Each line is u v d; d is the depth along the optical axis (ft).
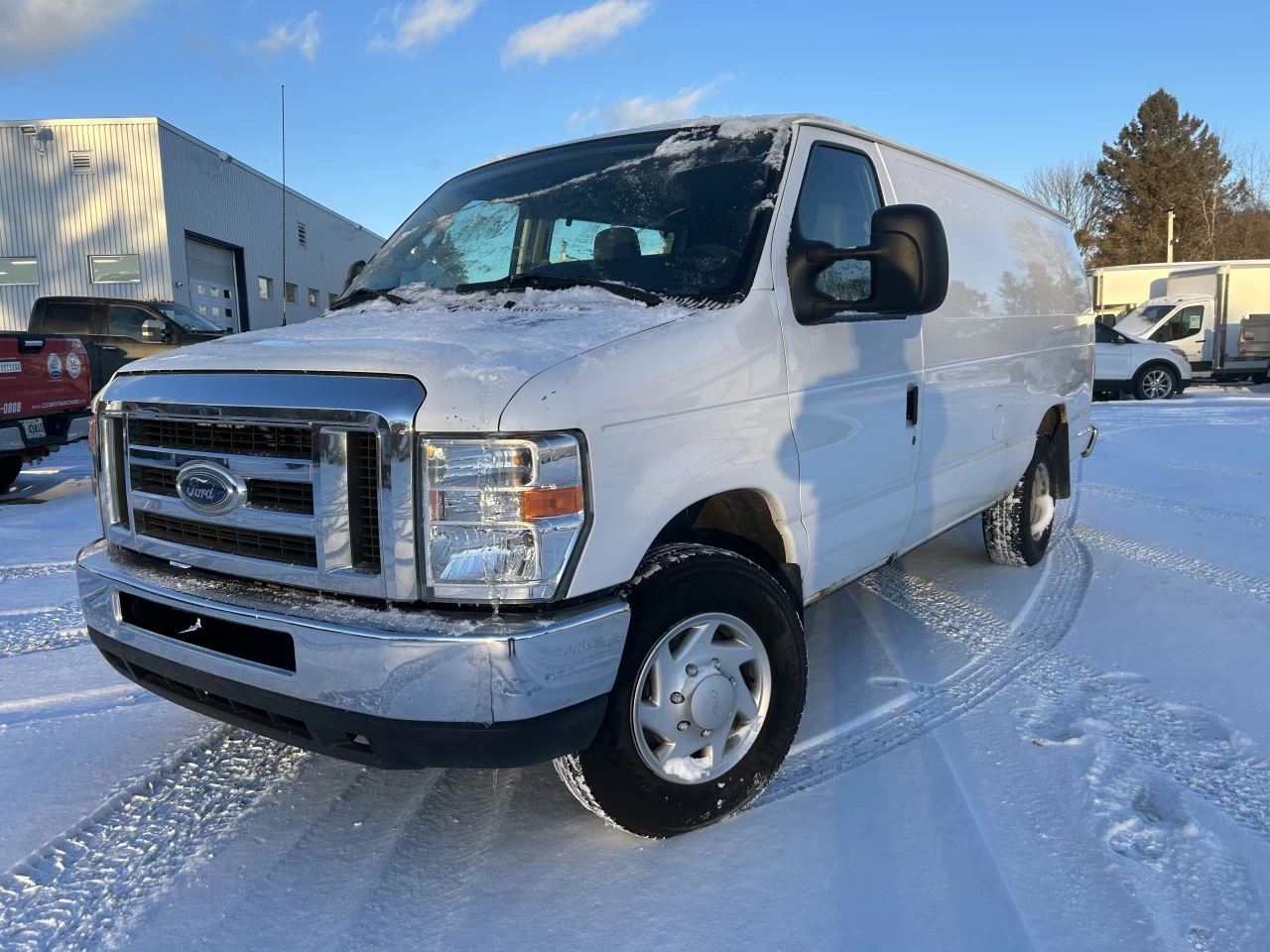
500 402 6.84
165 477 8.32
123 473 8.82
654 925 7.25
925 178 12.89
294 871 8.07
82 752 10.32
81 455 39.63
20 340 26.91
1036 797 8.98
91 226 75.46
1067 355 17.93
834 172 10.83
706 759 8.49
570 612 7.07
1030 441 16.21
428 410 6.86
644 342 7.90
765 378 8.96
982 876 7.73
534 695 6.80
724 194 9.88
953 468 13.15
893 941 6.98
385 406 6.92
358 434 7.11
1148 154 173.06
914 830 8.45
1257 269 68.64
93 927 7.34
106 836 8.63
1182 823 8.49
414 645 6.69
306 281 85.81
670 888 7.71
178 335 45.70
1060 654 12.96
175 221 76.84
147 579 8.21
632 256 9.87
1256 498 24.18
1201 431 38.93
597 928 7.23
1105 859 7.93
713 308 8.76
